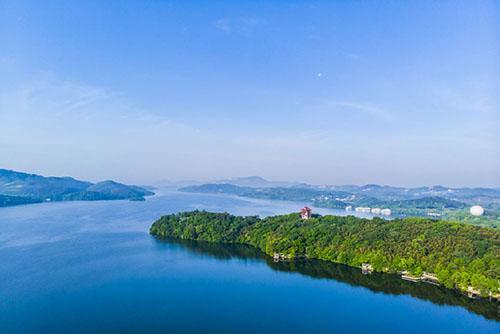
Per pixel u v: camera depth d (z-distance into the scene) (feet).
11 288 549.13
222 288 564.71
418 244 643.04
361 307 492.95
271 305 496.64
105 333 411.13
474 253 572.51
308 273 644.69
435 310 484.33
